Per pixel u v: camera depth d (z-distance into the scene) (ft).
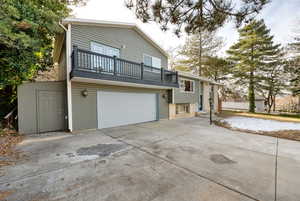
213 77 72.54
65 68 23.53
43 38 23.73
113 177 9.40
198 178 9.36
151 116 34.76
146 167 10.90
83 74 19.83
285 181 9.02
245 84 65.10
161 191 7.98
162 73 32.01
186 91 43.62
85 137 19.42
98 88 24.84
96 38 25.05
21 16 16.79
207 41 65.62
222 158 12.76
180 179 9.23
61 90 22.29
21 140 17.39
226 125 29.50
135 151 14.40
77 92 22.38
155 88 34.73
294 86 57.00
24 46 17.71
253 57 60.44
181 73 39.70
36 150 14.20
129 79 25.14
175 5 13.76
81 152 13.89
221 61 61.26
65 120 22.57
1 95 22.65
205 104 53.21
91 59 23.35
